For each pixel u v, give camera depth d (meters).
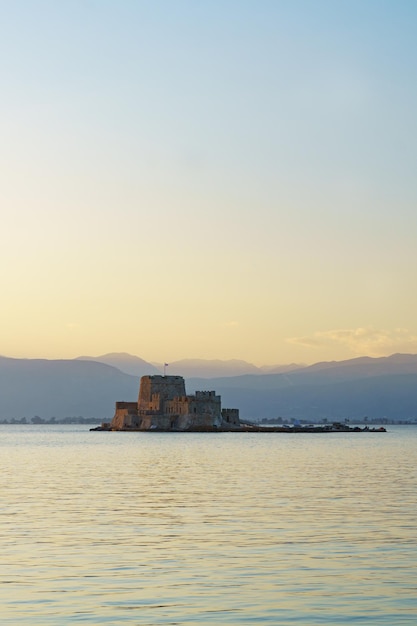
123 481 121.31
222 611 43.69
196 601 45.69
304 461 176.38
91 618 42.44
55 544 62.69
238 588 48.50
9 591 47.78
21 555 58.25
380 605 44.75
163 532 68.50
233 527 71.00
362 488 107.06
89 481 121.38
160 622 41.81
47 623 41.53
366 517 76.94
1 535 67.06
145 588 48.53
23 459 187.25
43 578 51.03
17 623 41.53
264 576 51.53
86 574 52.16
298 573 52.28
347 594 47.03
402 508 83.88
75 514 80.38
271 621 42.00
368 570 53.03
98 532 68.62
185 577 51.31
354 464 164.75
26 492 103.31
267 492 101.69
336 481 119.50
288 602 45.41
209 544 62.44
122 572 52.69
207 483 116.81
